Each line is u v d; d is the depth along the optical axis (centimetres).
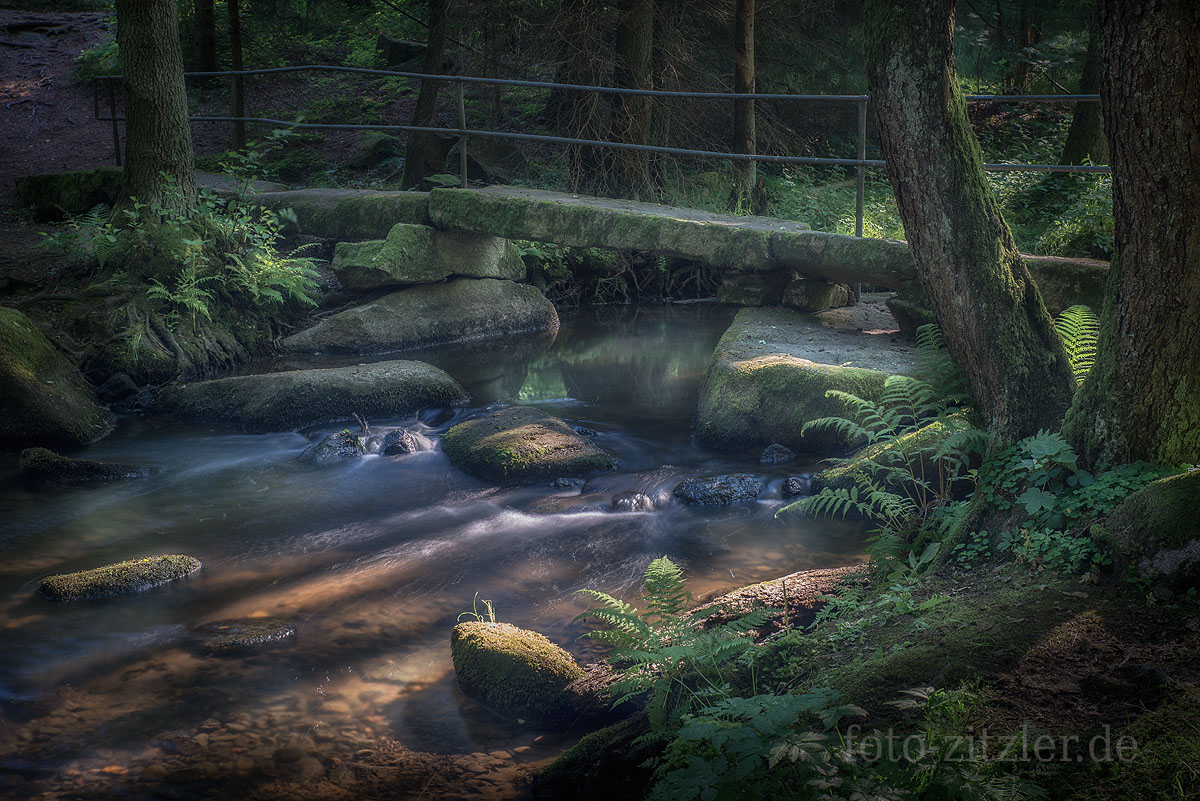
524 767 355
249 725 383
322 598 499
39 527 596
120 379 848
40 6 2247
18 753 364
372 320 1020
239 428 796
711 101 1435
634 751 337
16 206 1348
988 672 324
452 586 512
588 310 1266
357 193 1123
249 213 1030
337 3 2128
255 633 454
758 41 1456
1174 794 256
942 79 454
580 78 1235
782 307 923
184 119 1000
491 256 1127
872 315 902
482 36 1402
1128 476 416
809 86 1572
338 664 432
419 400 839
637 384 925
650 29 1213
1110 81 394
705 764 270
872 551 486
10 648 446
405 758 362
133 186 988
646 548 556
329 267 1181
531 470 676
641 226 924
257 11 2056
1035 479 441
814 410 691
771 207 1253
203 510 628
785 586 458
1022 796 254
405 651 444
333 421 806
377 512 625
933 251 476
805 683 351
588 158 1261
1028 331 468
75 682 417
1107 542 387
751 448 716
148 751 366
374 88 1797
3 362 754
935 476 570
